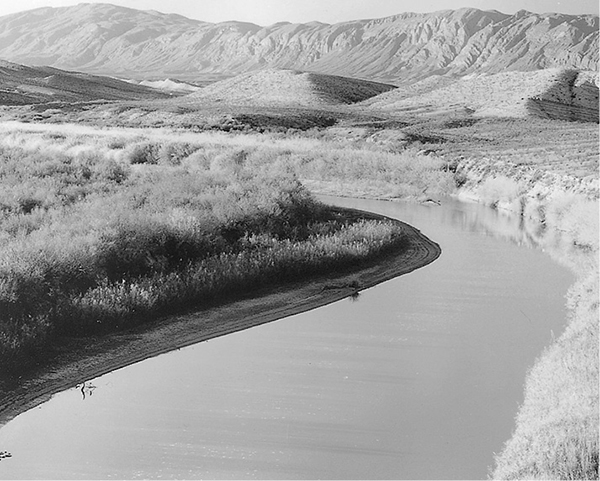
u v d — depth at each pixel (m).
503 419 10.04
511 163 39.03
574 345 12.43
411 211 31.31
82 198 23.25
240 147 46.69
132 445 9.12
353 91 149.50
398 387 11.17
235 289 16.34
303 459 8.88
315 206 25.98
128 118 88.00
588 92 119.62
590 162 38.19
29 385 11.15
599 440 8.55
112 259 15.92
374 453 9.01
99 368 11.90
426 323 14.63
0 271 13.36
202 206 22.05
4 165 28.97
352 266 19.50
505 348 13.03
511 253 22.14
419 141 65.00
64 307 13.19
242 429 9.57
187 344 13.20
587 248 22.97
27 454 8.99
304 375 11.63
